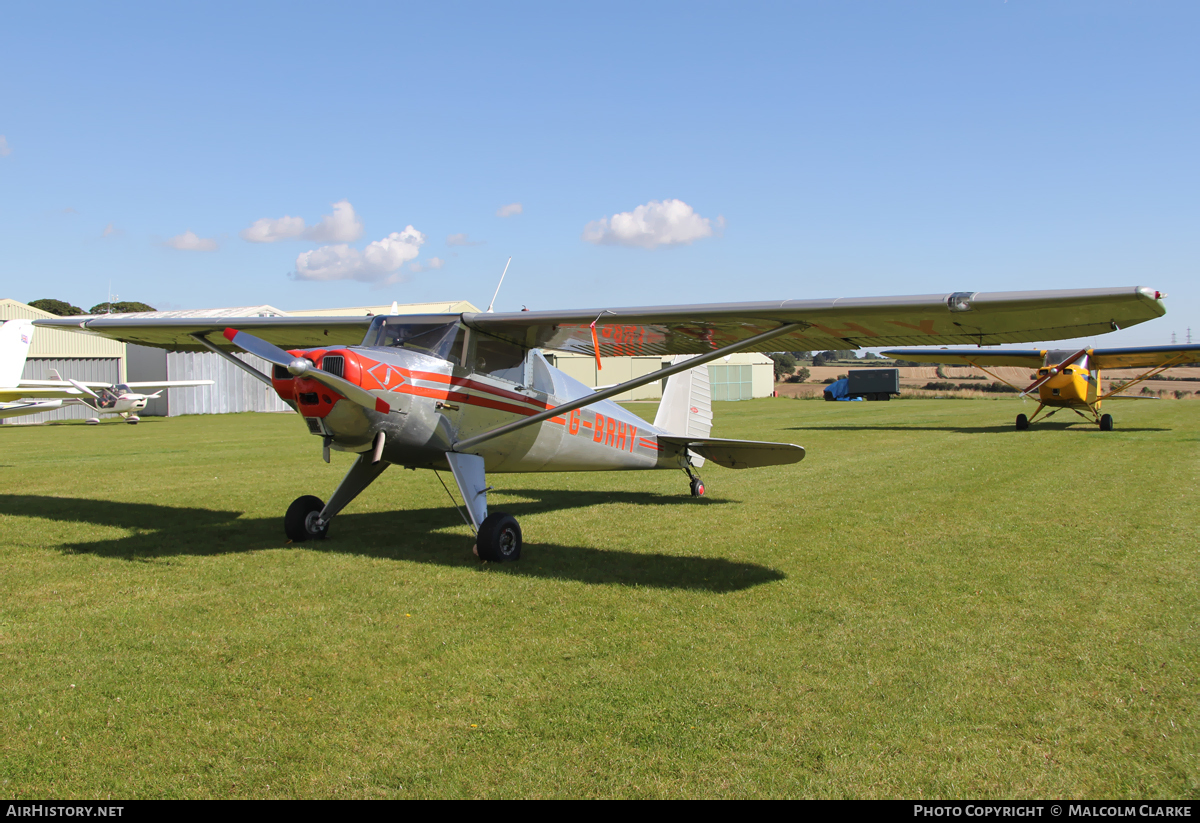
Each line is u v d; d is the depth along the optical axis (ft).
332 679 11.05
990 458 40.65
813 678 11.05
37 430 76.54
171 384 90.27
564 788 8.13
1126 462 37.99
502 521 18.38
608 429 25.91
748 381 165.78
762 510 25.82
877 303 15.67
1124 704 10.15
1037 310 14.57
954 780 8.28
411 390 18.61
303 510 20.68
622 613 14.17
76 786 8.16
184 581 16.48
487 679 11.05
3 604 14.67
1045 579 16.53
